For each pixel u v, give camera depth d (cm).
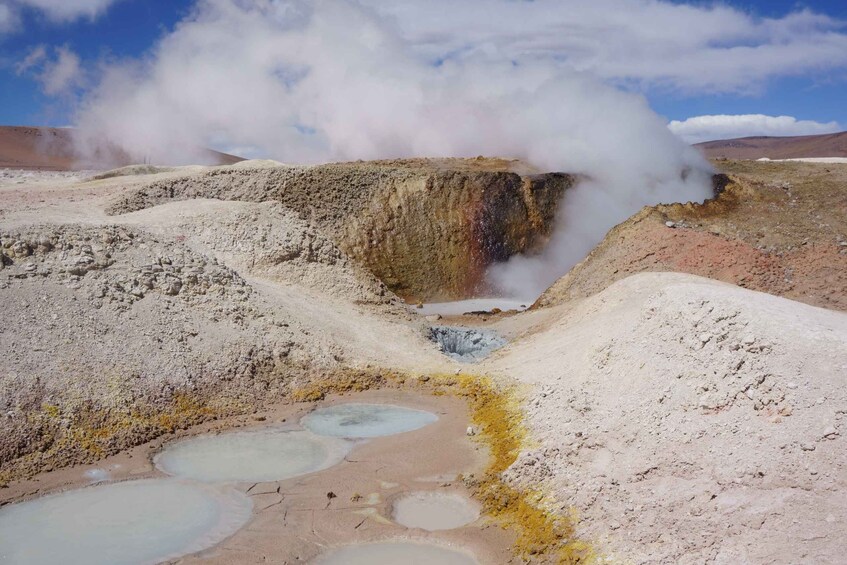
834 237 2895
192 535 1295
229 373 2050
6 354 1728
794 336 1352
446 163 5138
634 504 1181
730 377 1355
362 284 2977
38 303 1908
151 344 1978
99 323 1952
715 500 1093
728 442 1210
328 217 4116
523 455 1488
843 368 1227
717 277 2712
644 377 1567
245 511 1395
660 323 1694
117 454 1653
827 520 952
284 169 4281
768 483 1069
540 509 1308
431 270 4125
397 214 4197
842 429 1100
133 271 2183
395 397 2130
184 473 1571
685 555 1006
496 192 4359
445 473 1576
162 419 1812
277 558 1222
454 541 1274
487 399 2033
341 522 1351
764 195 3456
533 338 2506
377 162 5109
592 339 1992
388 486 1511
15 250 2028
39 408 1658
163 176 4672
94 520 1348
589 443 1416
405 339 2656
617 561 1069
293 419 1934
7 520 1344
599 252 3164
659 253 2891
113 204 3594
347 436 1812
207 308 2245
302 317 2484
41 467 1554
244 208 3114
